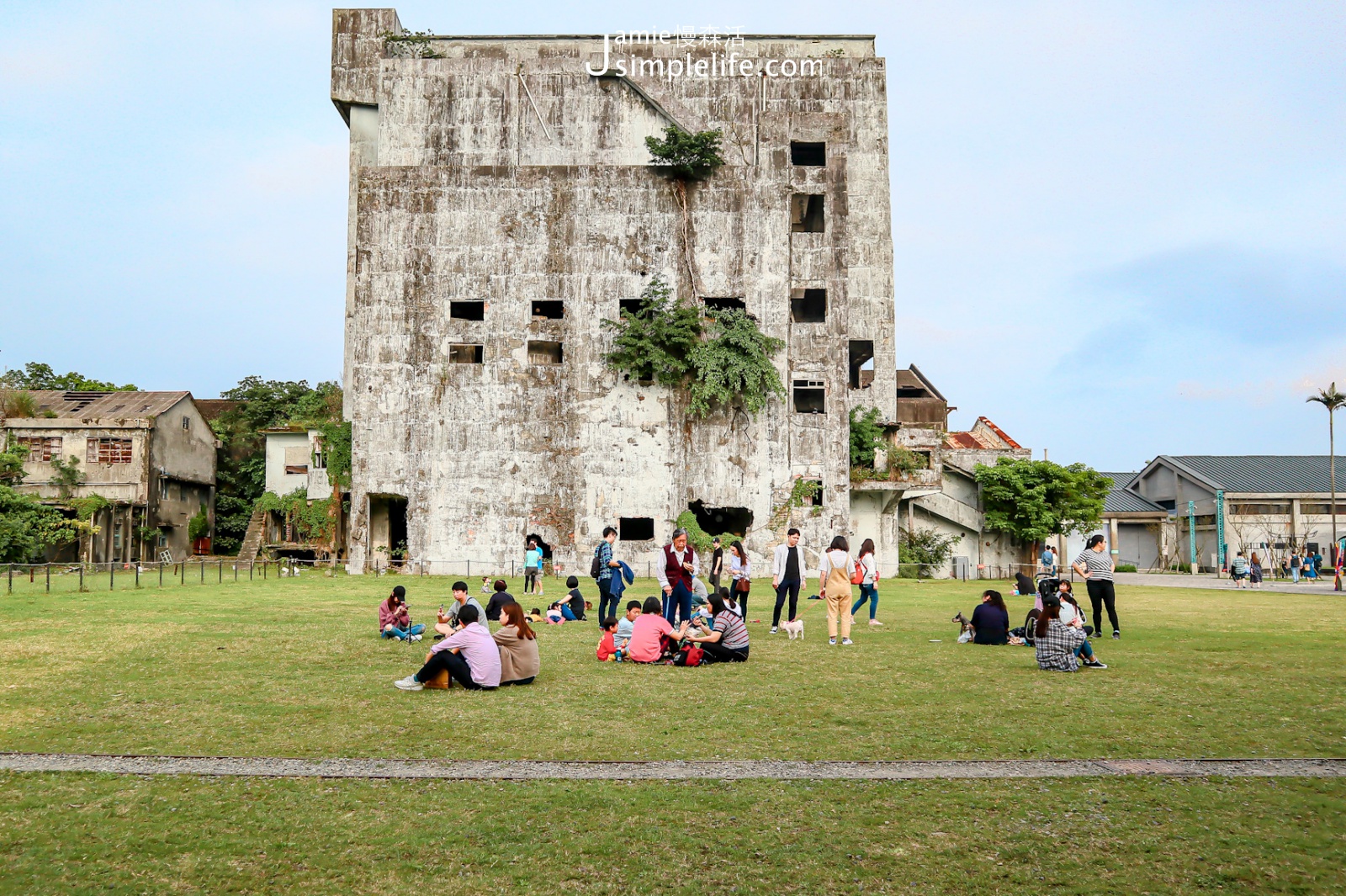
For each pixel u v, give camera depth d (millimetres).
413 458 39031
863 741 8508
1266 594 31484
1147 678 12039
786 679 11984
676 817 6449
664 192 39844
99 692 10742
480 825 6273
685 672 12586
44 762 7684
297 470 51281
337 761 7742
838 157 40312
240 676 11945
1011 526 44969
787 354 39250
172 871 5551
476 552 38656
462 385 39250
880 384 46000
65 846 5906
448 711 9758
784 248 39625
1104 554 16719
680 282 39500
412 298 39594
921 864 5691
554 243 39656
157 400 52688
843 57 45094
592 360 39250
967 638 16281
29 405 50031
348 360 44562
